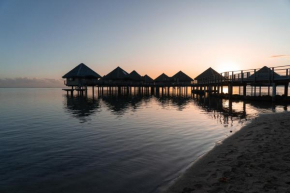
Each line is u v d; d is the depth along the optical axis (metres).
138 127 11.95
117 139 9.37
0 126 12.86
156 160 6.69
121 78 51.84
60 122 13.97
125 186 5.04
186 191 4.44
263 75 25.50
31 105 26.50
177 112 18.38
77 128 11.92
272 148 6.59
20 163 6.66
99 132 10.82
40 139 9.61
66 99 37.03
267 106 21.19
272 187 4.19
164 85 54.09
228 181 4.63
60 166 6.37
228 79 29.19
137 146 8.26
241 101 28.23
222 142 8.16
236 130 10.81
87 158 7.02
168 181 5.17
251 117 14.84
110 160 6.78
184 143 8.58
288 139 7.46
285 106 20.86
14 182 5.38
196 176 5.12
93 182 5.30
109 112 18.72
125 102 29.39
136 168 6.09
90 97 42.19
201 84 44.78
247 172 4.99
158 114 17.19
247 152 6.46
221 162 5.87
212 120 14.01
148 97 40.62
